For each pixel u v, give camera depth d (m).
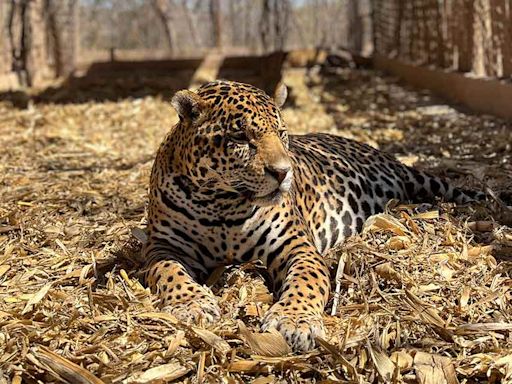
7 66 5.34
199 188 1.60
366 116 4.12
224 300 1.58
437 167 2.63
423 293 1.59
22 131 3.76
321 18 9.53
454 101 4.53
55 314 1.53
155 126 3.96
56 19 5.81
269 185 1.50
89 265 1.74
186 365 1.34
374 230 1.86
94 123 4.07
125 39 9.99
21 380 1.32
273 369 1.34
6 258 1.84
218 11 6.72
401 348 1.39
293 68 6.52
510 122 3.55
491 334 1.43
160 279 1.58
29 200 2.36
